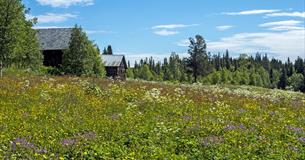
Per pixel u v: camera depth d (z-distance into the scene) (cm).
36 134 1572
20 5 4372
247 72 16625
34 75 4325
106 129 1727
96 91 2933
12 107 2216
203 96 3197
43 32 8475
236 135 1697
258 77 16088
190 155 1370
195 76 13800
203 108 2598
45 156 1241
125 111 2341
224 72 14575
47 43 8256
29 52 4991
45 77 3725
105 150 1307
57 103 2419
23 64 5047
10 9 4222
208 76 13862
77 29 6212
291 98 3556
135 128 1739
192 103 2773
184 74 15650
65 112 2181
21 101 2395
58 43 8238
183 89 3722
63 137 1595
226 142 1577
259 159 1337
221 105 2706
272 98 3375
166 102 2723
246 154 1392
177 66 17100
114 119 2047
